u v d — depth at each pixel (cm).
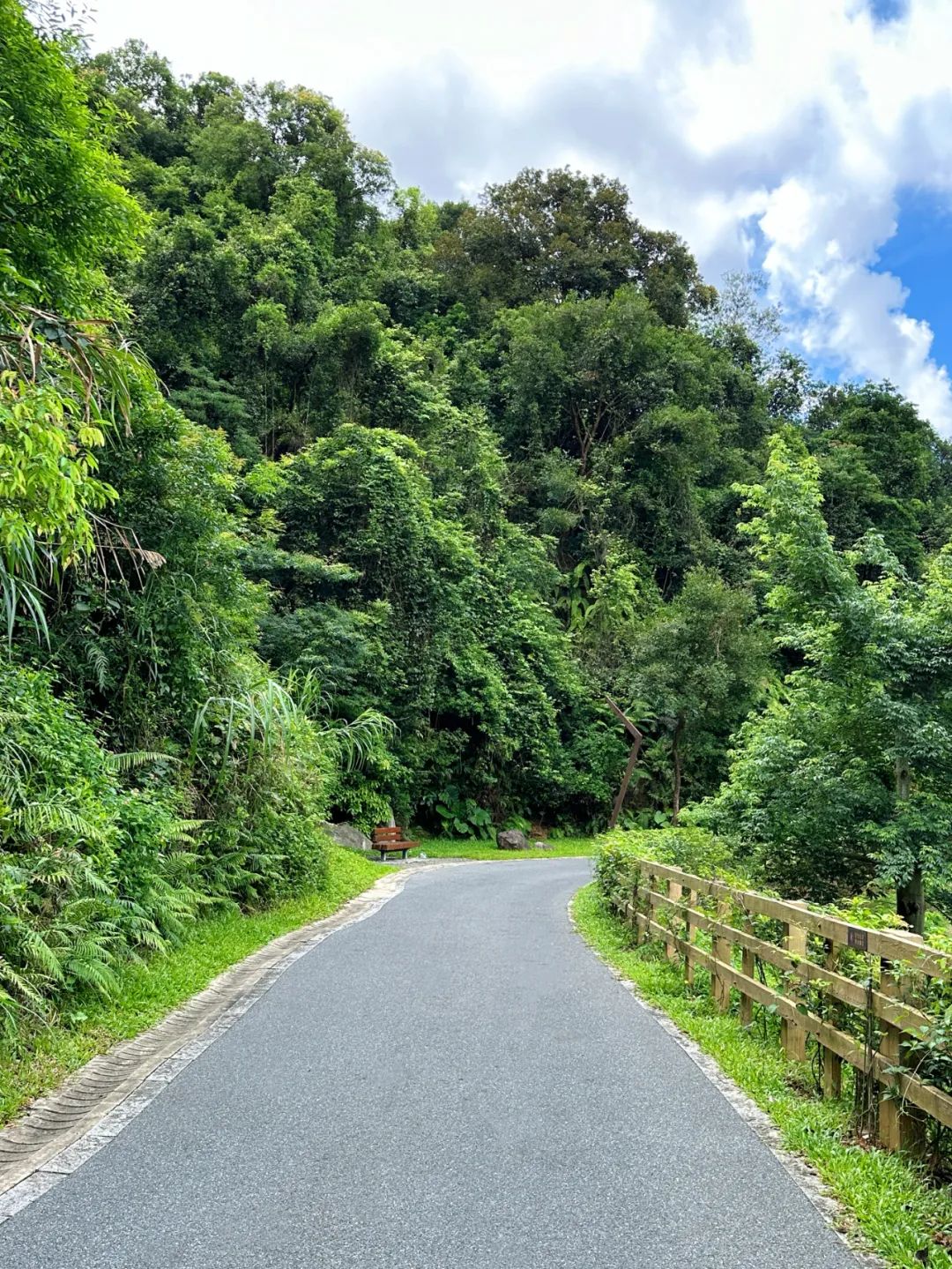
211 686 1013
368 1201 320
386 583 2328
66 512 498
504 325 4325
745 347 5578
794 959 477
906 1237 288
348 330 2862
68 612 867
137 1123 397
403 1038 529
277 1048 511
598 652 3250
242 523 1439
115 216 841
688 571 3416
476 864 1922
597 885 1212
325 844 1321
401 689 2264
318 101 4419
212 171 3884
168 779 905
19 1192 328
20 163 767
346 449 2405
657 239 5159
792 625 1368
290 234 3259
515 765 2800
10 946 532
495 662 2736
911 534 4481
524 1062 486
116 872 700
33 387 500
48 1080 457
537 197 5006
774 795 1281
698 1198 324
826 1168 346
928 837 1152
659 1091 442
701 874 857
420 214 5322
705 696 2853
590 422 4225
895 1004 355
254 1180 337
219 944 805
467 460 3112
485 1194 326
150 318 2533
